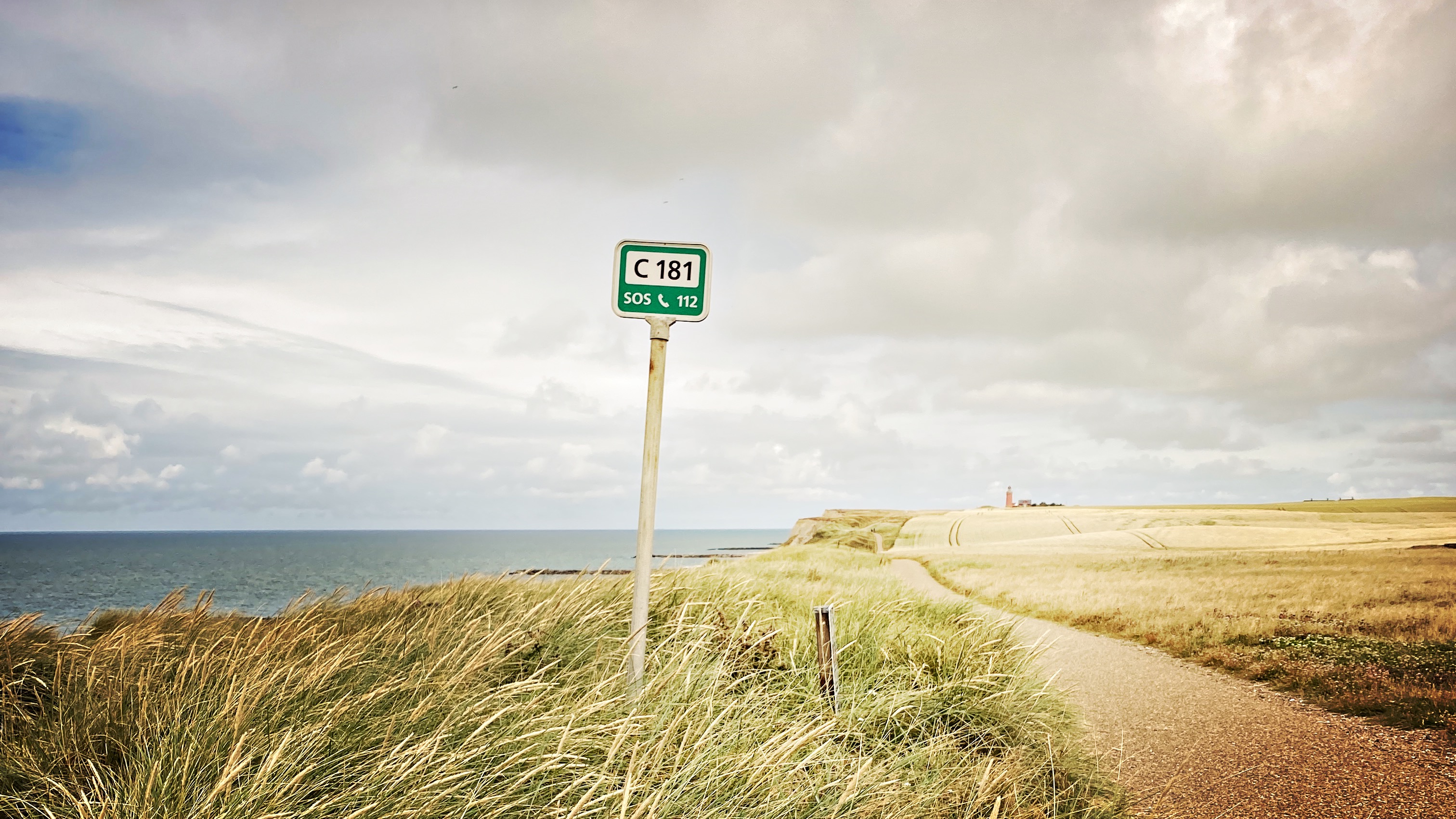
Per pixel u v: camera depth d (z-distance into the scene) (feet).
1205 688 27.86
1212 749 19.11
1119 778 15.24
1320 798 15.61
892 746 12.62
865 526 289.94
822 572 39.37
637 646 11.89
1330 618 43.93
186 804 7.70
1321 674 29.09
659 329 12.74
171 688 11.15
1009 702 15.11
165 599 18.61
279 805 7.47
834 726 11.96
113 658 13.41
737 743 10.23
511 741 8.75
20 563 295.28
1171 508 336.90
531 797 8.41
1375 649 34.19
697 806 8.39
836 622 18.58
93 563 286.87
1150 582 75.00
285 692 10.19
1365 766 17.89
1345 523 214.90
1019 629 21.72
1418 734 20.89
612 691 11.71
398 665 12.24
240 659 11.85
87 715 10.46
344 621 17.79
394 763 8.18
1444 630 38.70
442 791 7.84
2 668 13.16
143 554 406.41
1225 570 88.79
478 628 14.51
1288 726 21.89
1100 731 20.56
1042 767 13.01
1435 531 169.68
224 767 7.71
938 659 16.81
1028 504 508.53
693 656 13.10
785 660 15.70
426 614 16.93
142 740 9.25
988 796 11.09
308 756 8.49
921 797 10.08
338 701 9.74
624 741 9.50
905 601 22.36
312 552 411.54
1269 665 31.42
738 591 21.15
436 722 9.75
